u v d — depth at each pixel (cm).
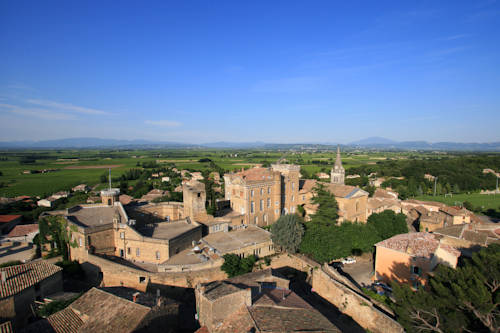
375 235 7781
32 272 4944
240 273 5731
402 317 3653
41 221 7425
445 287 3578
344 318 4853
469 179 17975
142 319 3547
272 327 3212
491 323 3050
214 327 3456
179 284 5419
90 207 7744
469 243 6391
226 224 7512
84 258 6325
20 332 3700
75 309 4097
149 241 6119
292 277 6575
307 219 9450
